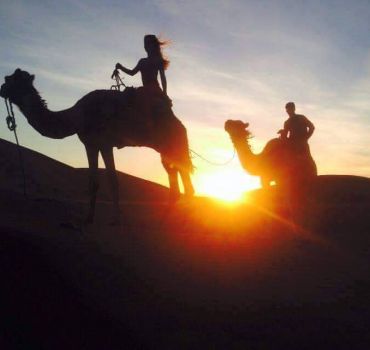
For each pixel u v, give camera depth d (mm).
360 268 11039
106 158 13758
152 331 8109
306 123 15086
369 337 8273
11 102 13875
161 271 10016
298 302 9156
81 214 14844
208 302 8945
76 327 8000
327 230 14750
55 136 13844
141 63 13906
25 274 8898
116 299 8797
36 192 22375
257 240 13031
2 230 10219
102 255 10242
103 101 13523
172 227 14250
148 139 13984
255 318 8570
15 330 7746
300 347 7953
